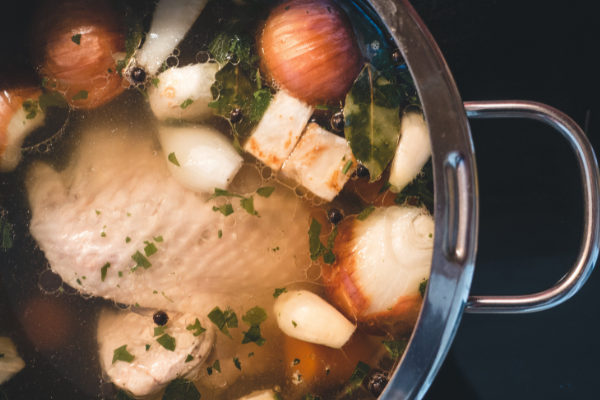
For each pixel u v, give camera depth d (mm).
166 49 372
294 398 367
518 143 440
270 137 369
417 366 330
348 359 366
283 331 371
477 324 438
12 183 377
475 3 421
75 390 373
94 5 370
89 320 377
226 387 372
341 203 372
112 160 377
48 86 374
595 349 431
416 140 361
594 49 423
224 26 371
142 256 374
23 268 376
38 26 369
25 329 375
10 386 373
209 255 376
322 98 368
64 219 374
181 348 369
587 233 335
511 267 442
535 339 435
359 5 368
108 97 375
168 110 370
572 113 435
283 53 362
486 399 429
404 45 328
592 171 334
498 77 433
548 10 420
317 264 373
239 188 373
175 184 373
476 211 322
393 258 367
